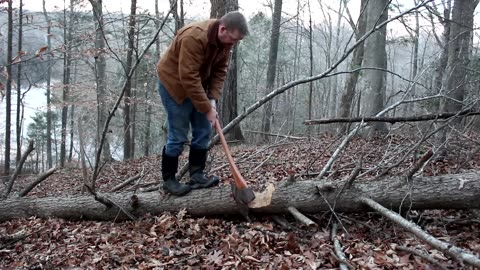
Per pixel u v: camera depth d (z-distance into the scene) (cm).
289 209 381
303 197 385
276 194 389
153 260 329
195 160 419
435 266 285
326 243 339
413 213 388
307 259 311
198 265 321
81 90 1261
